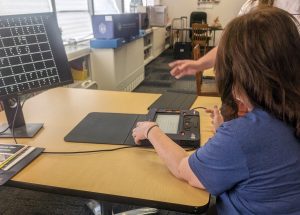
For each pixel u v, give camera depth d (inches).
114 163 38.1
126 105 58.9
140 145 42.0
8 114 47.5
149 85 180.5
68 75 50.1
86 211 72.7
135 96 64.8
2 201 76.9
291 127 26.6
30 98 64.1
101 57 131.0
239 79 27.3
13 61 44.5
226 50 27.8
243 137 26.2
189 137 41.3
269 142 25.9
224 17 308.7
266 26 25.8
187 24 318.3
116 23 130.0
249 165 26.2
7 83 44.3
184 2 312.7
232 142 26.5
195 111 50.3
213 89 105.3
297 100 25.8
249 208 27.9
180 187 32.7
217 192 28.9
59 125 50.2
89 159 39.2
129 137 44.6
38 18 46.6
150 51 242.4
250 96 27.4
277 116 26.6
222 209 30.9
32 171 36.5
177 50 254.4
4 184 34.3
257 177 26.4
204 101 60.1
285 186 26.4
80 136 45.3
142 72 185.0
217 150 27.5
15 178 35.0
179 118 47.9
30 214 72.1
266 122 26.5
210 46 270.7
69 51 116.1
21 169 36.7
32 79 46.6
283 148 25.9
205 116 52.1
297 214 27.2
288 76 25.6
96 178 34.8
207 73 96.4
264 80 25.9
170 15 318.7
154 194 31.7
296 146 26.4
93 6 162.6
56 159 39.4
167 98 61.9
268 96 26.2
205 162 28.6
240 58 26.5
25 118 53.2
